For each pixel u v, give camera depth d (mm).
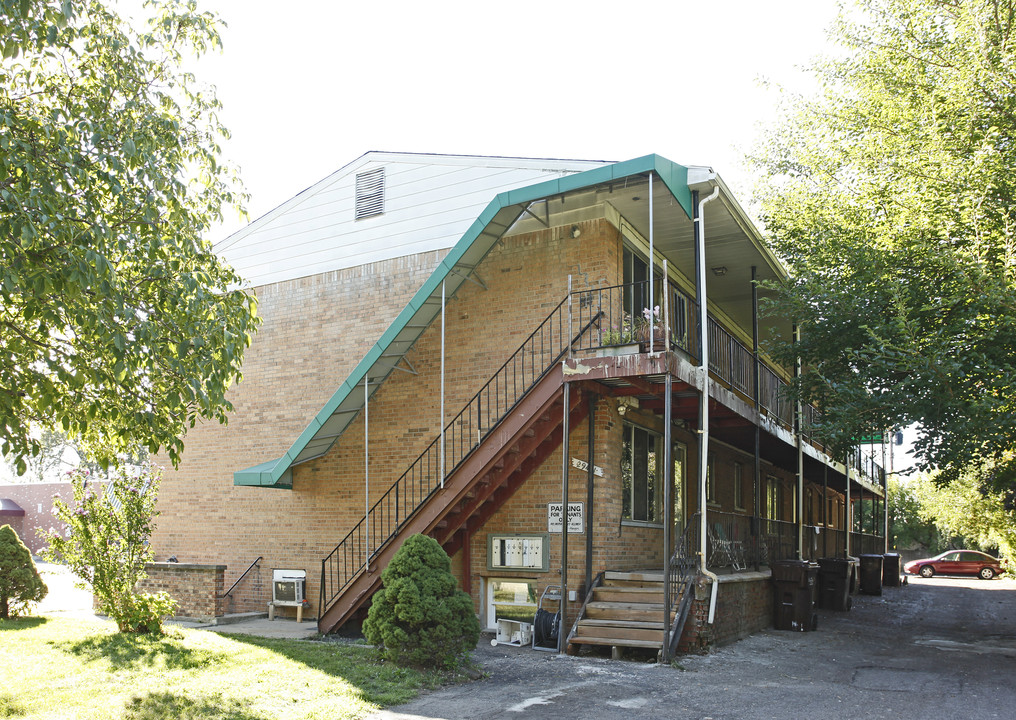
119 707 6941
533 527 11977
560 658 10070
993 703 8023
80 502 11039
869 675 9531
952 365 10727
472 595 12266
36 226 6457
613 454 11969
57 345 7688
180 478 16297
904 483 50156
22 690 7473
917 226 12805
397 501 12172
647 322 10711
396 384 13734
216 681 8016
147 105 8125
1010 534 32562
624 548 12133
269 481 13305
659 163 10500
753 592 13180
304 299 15789
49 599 17703
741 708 7672
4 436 6980
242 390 16016
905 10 17125
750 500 19031
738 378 14234
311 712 7043
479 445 11211
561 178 10875
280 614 14320
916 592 26000
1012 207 11891
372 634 9094
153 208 7746
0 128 6617
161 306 7797
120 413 7766
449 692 8141
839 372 14133
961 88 13406
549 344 12266
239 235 16828
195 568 13492
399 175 15188
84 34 7941
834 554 25766
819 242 15273
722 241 13828
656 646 9805
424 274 14578
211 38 8664
